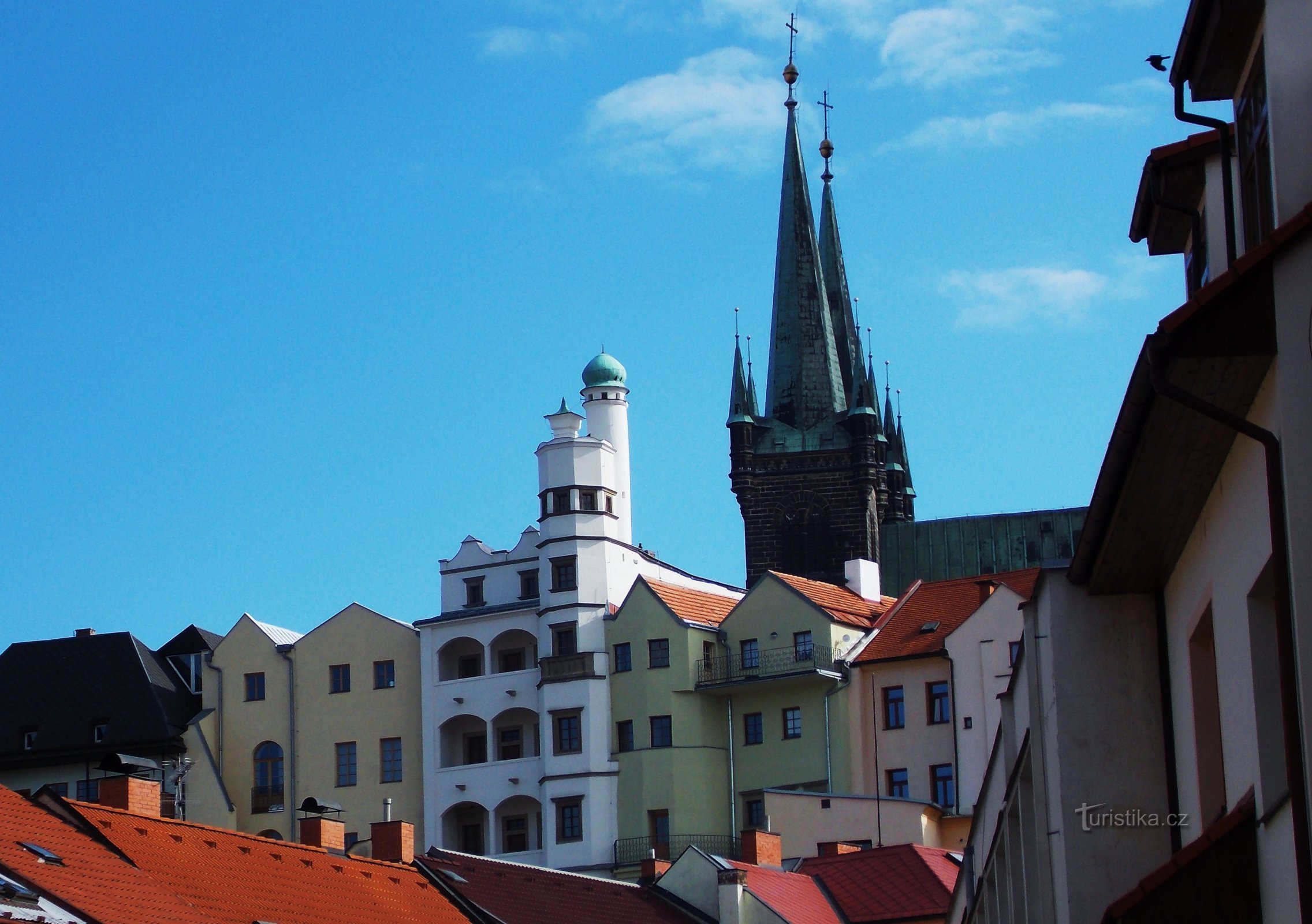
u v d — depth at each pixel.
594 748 130.75
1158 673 29.19
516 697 134.88
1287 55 21.81
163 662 144.88
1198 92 26.11
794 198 199.50
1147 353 21.20
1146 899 23.36
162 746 137.12
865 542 184.12
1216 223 27.47
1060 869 29.19
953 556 181.12
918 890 81.56
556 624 134.25
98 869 53.31
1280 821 21.58
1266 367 21.11
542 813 132.00
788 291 195.75
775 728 126.75
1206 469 24.55
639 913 76.69
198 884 56.44
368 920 61.47
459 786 134.62
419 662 138.38
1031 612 30.66
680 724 129.00
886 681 122.06
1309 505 19.89
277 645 140.75
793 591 128.50
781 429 189.62
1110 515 26.34
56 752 137.75
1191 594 26.89
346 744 138.00
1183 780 28.12
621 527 141.62
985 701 117.94
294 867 62.03
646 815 128.62
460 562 140.62
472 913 67.75
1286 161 21.67
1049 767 29.80
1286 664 20.34
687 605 133.50
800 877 83.38
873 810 109.50
